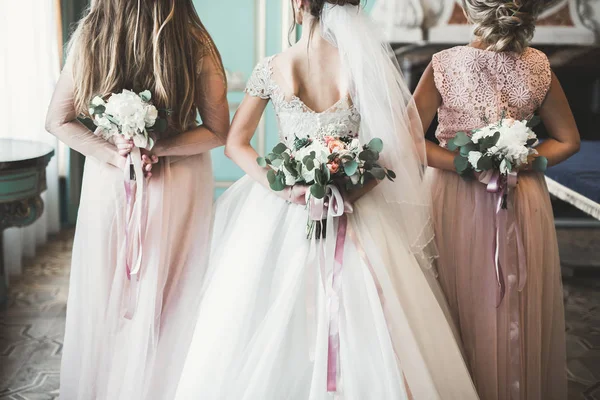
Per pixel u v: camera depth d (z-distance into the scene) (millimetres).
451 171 2701
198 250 2838
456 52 2635
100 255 2771
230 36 5770
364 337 2209
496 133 2463
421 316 2320
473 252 2648
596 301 4480
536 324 2641
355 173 2211
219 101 2803
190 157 2857
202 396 2271
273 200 2516
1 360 3443
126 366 2662
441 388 2266
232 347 2309
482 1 2566
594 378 3373
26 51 5121
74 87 2742
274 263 2416
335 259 2297
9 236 4730
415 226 2426
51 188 5699
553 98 2676
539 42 6027
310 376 2227
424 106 2670
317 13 2328
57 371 3344
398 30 5914
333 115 2354
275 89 2393
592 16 5977
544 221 2676
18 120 5129
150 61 2670
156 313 2703
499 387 2623
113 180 2771
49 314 4070
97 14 2693
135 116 2566
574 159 4867
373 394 2131
